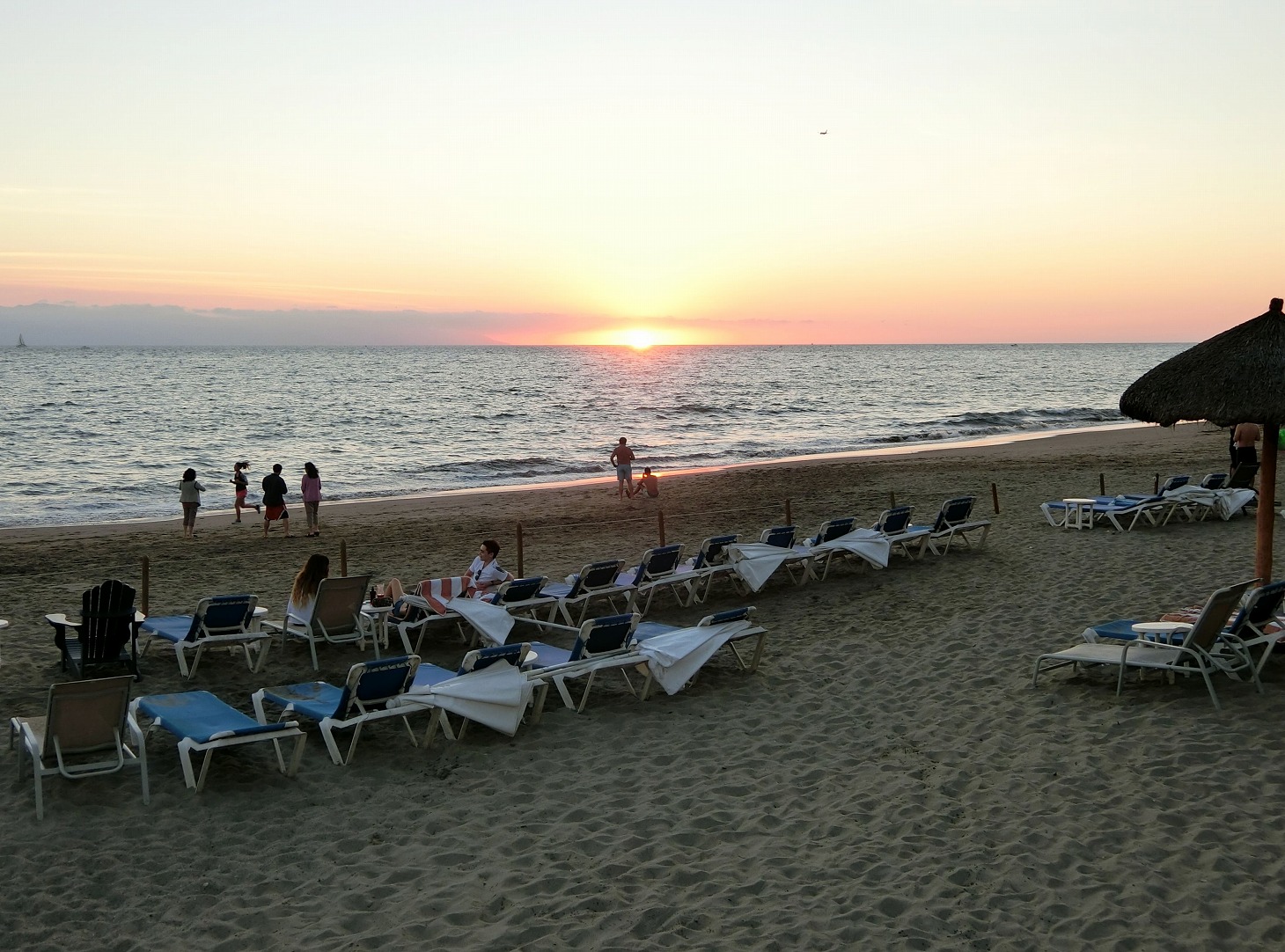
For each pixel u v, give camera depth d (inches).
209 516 909.8
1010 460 1171.3
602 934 186.5
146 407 2488.9
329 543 705.0
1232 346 317.1
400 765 273.9
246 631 368.5
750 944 181.9
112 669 351.3
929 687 328.5
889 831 226.4
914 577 494.9
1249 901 187.8
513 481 1207.6
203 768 252.8
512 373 4830.2
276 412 2373.3
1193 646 293.6
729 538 498.9
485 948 182.2
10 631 424.5
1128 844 214.1
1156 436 1574.8
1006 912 190.1
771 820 235.0
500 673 292.4
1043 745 272.1
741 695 329.4
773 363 6378.0
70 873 212.8
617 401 2765.7
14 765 270.1
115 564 626.5
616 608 466.3
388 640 410.0
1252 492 628.4
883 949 178.9
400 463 1422.2
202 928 190.9
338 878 210.8
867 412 2342.5
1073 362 6471.5
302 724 305.3
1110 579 467.2
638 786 257.9
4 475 1285.7
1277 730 268.7
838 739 287.3
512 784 260.5
